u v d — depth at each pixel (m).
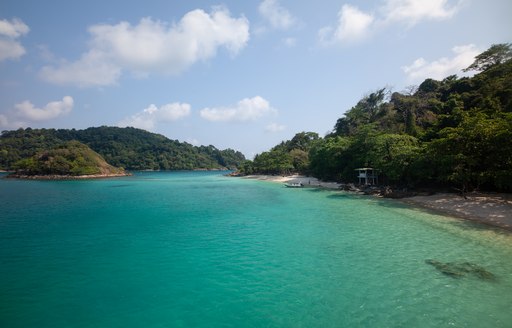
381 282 15.32
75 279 16.34
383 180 56.56
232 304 13.34
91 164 147.38
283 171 121.50
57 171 134.00
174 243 23.36
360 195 51.12
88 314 12.62
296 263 18.36
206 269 17.66
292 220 31.45
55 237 25.55
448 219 29.31
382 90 99.94
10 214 37.50
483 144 34.00
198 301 13.69
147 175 187.50
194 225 30.00
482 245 20.86
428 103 70.88
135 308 13.12
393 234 24.53
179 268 17.89
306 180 88.25
